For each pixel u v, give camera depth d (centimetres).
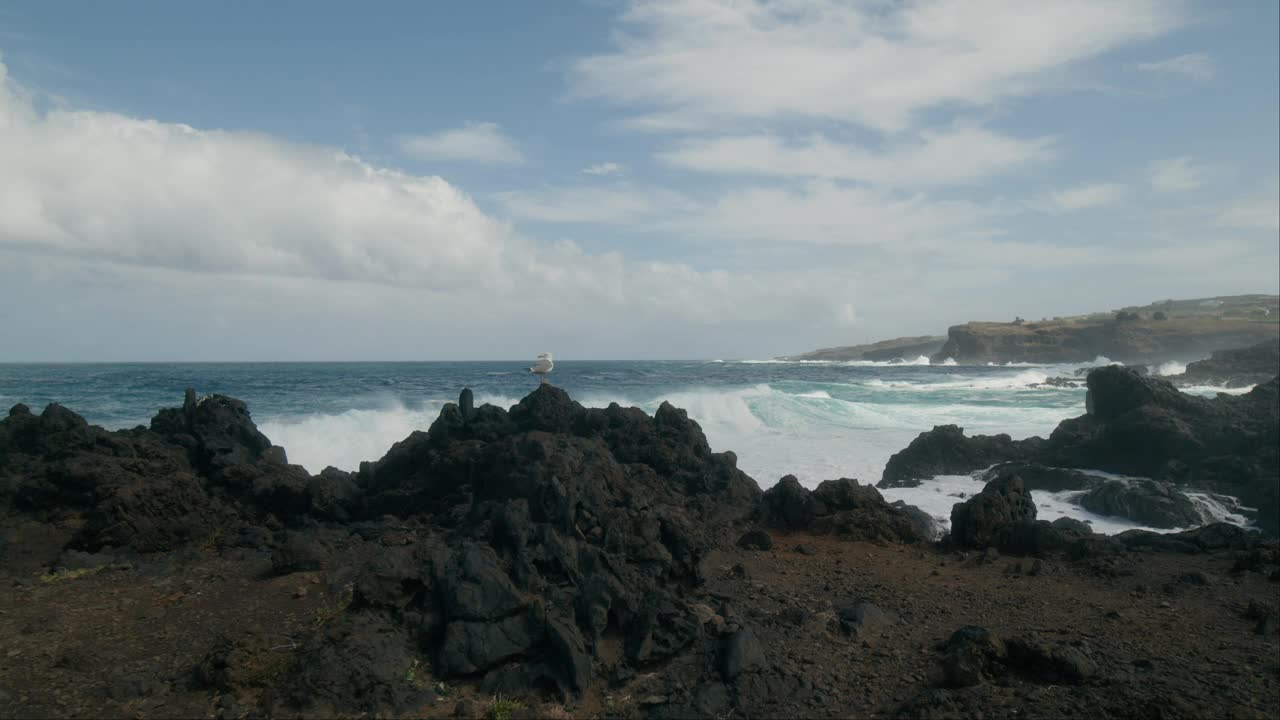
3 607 1035
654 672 825
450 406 1711
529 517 1045
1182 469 2373
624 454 1680
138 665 843
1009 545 1385
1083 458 2612
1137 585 1152
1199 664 837
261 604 1028
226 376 8675
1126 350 13725
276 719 729
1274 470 2219
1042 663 802
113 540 1301
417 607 888
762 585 1126
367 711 751
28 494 1395
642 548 1050
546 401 1722
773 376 9588
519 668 801
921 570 1247
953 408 4656
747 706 756
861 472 2650
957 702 749
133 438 1666
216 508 1475
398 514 1562
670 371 11325
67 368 12925
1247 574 1207
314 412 3781
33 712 742
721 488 1688
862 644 912
